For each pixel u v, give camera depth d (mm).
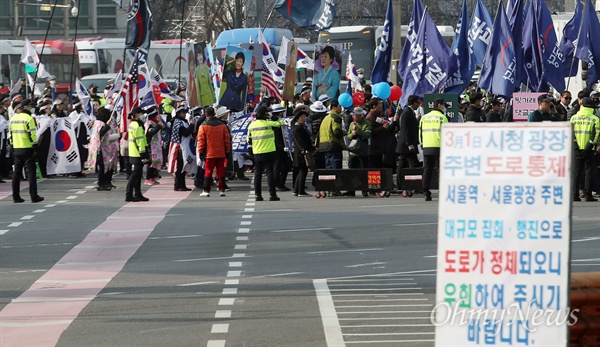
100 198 56625
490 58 63750
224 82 63594
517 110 60812
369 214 46844
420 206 49969
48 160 66500
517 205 16078
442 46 60625
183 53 137000
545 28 67500
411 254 35531
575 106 55906
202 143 56281
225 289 29500
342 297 28031
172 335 23594
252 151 53875
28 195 58969
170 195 57938
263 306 26875
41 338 23750
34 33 151000
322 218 45625
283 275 31781
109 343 22969
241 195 57188
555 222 15961
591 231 40656
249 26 149000
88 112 76625
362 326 24312
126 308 27047
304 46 112438
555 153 15969
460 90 64438
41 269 34031
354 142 55062
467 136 16250
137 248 38125
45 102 67000
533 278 16047
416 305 26781
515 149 16109
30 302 28312
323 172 54906
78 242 39969
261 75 66250
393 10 70625
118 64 136125
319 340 22828
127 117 61688
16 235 42188
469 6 154750
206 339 23078
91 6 150500
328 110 60938
